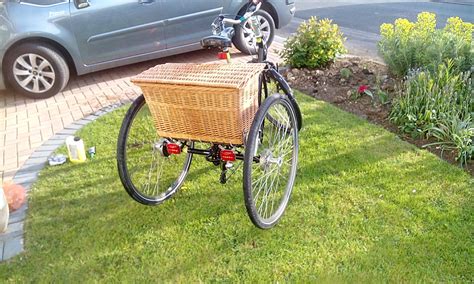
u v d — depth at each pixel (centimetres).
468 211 284
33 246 270
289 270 243
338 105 465
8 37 498
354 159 353
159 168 349
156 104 256
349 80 521
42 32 509
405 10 980
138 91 544
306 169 342
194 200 312
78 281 242
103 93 543
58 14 516
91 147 393
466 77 408
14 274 248
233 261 252
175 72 249
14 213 303
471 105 395
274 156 294
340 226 276
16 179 348
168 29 586
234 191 319
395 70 498
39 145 409
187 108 247
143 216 295
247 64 261
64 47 529
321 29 552
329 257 251
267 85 316
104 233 279
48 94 535
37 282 242
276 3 668
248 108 253
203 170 347
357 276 235
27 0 507
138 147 374
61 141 414
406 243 258
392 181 321
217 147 277
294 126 307
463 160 341
